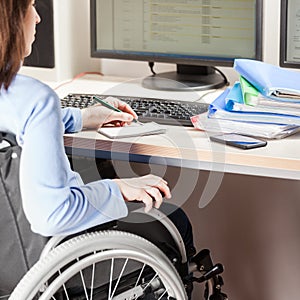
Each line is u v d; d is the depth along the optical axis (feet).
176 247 6.69
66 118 6.81
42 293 5.74
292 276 8.57
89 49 9.36
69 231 5.73
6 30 5.42
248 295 8.87
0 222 5.83
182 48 8.40
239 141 6.48
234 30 8.09
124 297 6.24
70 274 5.62
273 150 6.33
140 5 8.48
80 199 5.66
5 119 5.62
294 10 7.64
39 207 5.50
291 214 8.39
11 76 5.55
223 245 8.86
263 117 6.67
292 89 6.59
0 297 6.13
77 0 8.94
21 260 5.90
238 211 8.68
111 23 8.66
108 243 5.75
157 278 6.43
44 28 8.59
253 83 6.80
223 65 8.21
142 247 5.90
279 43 7.98
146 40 8.55
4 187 5.74
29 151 5.48
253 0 7.91
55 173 5.48
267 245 8.62
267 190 8.46
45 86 5.59
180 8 8.29
